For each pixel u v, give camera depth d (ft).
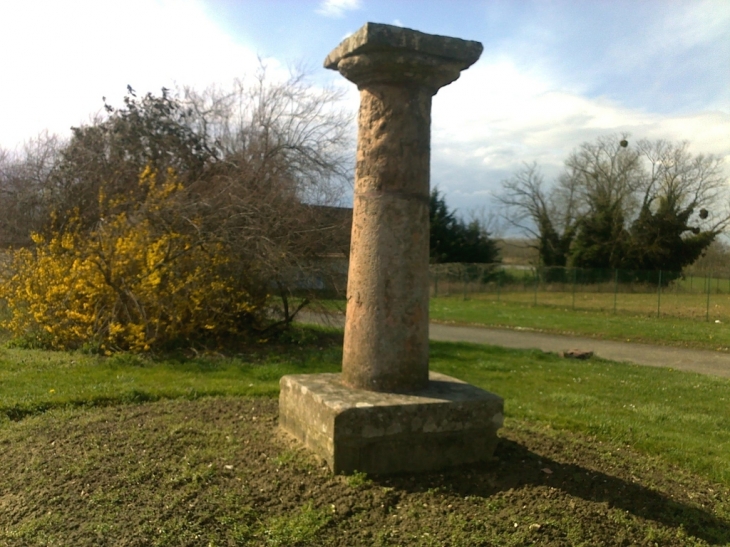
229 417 18.29
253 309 35.40
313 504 12.51
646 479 15.65
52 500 12.88
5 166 44.93
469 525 12.03
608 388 29.78
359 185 14.78
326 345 38.14
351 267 15.05
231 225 34.04
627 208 118.62
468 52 14.55
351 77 14.90
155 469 14.10
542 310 79.51
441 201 115.75
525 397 26.18
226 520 12.01
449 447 14.32
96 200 38.78
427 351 15.12
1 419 18.66
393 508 12.60
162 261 31.50
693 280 88.53
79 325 31.35
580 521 12.48
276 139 44.37
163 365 28.17
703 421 23.77
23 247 35.63
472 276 100.27
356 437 13.47
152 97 45.14
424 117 14.73
